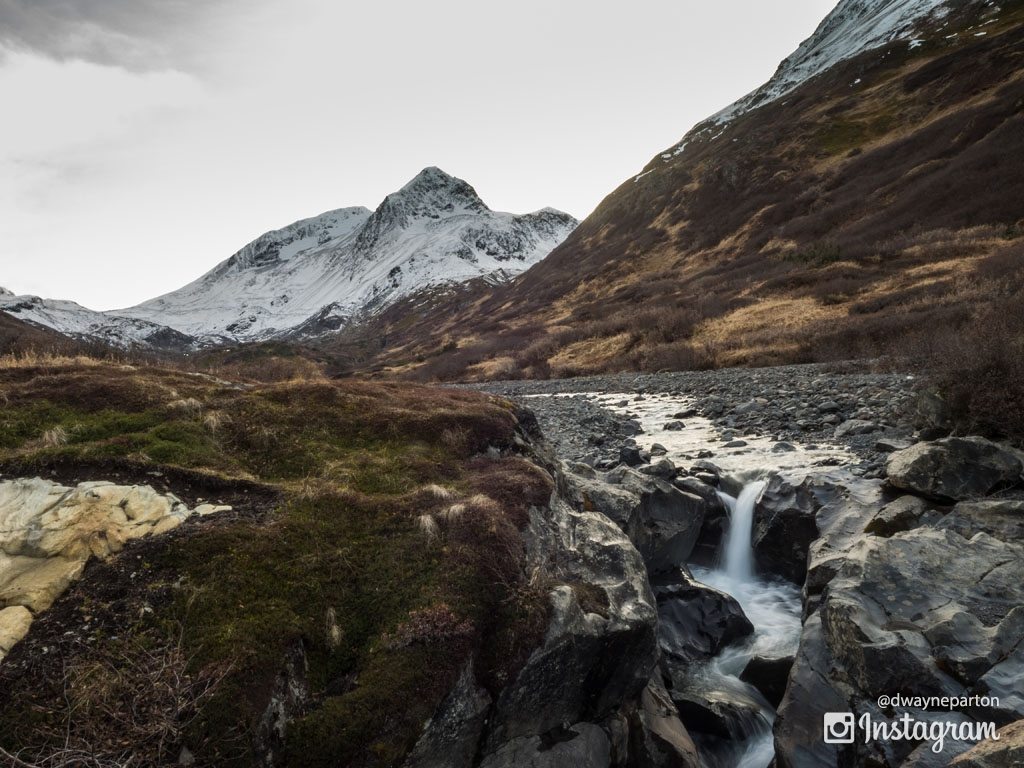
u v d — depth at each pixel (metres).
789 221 74.38
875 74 102.44
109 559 6.15
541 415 27.98
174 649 5.24
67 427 8.21
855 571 8.61
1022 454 11.77
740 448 17.78
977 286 36.72
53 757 4.48
